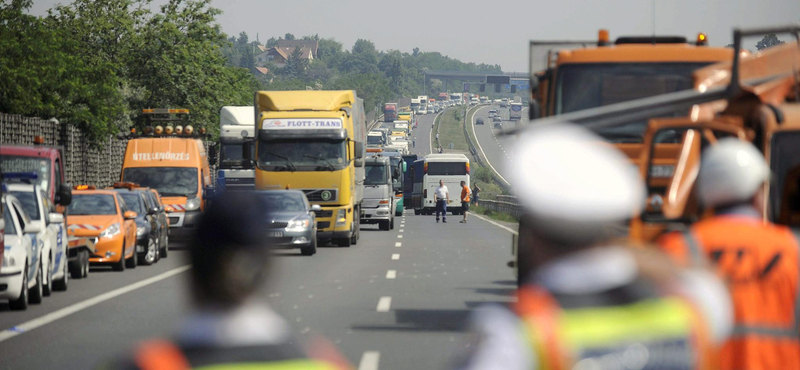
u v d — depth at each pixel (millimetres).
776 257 11984
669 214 27781
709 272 8055
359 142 83625
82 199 62562
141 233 66625
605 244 7707
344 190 81375
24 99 105250
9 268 39281
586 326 7270
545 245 7730
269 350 6422
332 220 80750
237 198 6898
